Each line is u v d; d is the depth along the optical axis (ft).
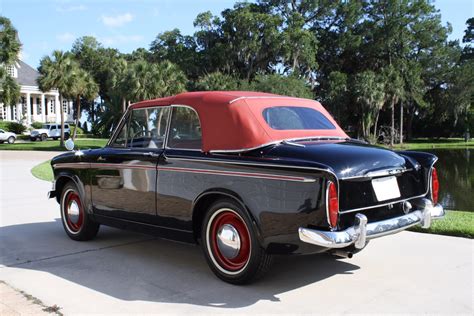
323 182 12.00
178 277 15.28
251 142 13.88
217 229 14.67
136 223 17.06
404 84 204.13
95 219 19.01
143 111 17.10
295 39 185.47
